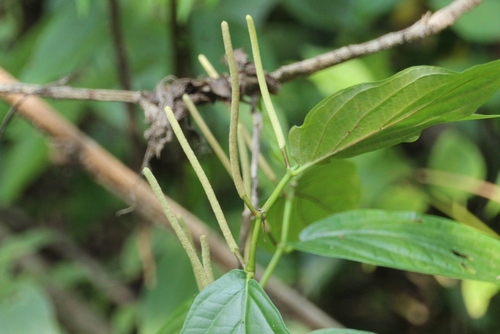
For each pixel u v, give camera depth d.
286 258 1.45
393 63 1.55
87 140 1.07
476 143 1.51
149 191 1.07
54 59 1.24
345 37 1.53
